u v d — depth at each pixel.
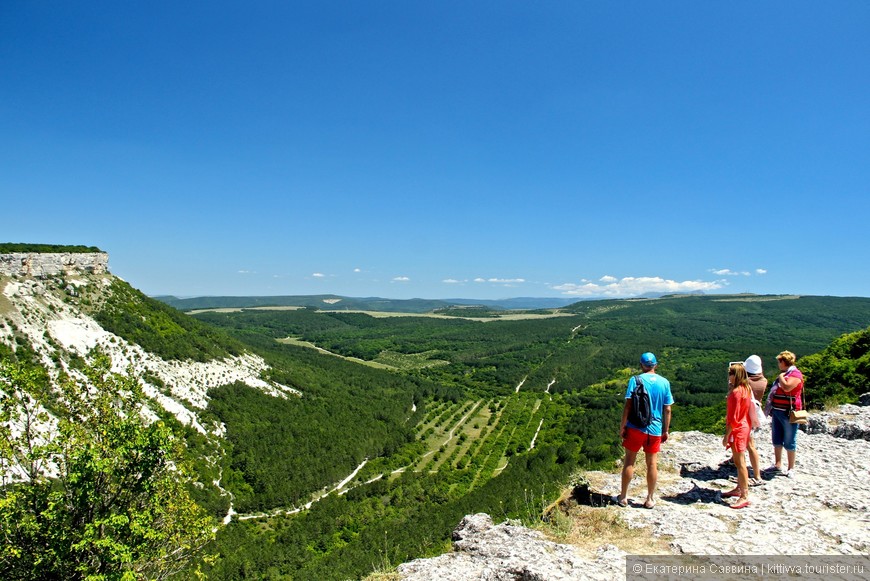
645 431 9.53
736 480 11.14
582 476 11.92
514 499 36.62
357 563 39.84
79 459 14.40
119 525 14.12
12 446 14.59
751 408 10.10
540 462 72.19
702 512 9.38
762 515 9.14
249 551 46.09
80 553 14.33
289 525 55.88
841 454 12.77
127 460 15.39
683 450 13.75
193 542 17.19
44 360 55.81
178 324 93.31
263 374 101.31
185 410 68.56
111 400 16.78
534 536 8.95
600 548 8.14
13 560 14.15
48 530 13.99
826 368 25.23
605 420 98.94
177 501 16.30
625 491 9.90
